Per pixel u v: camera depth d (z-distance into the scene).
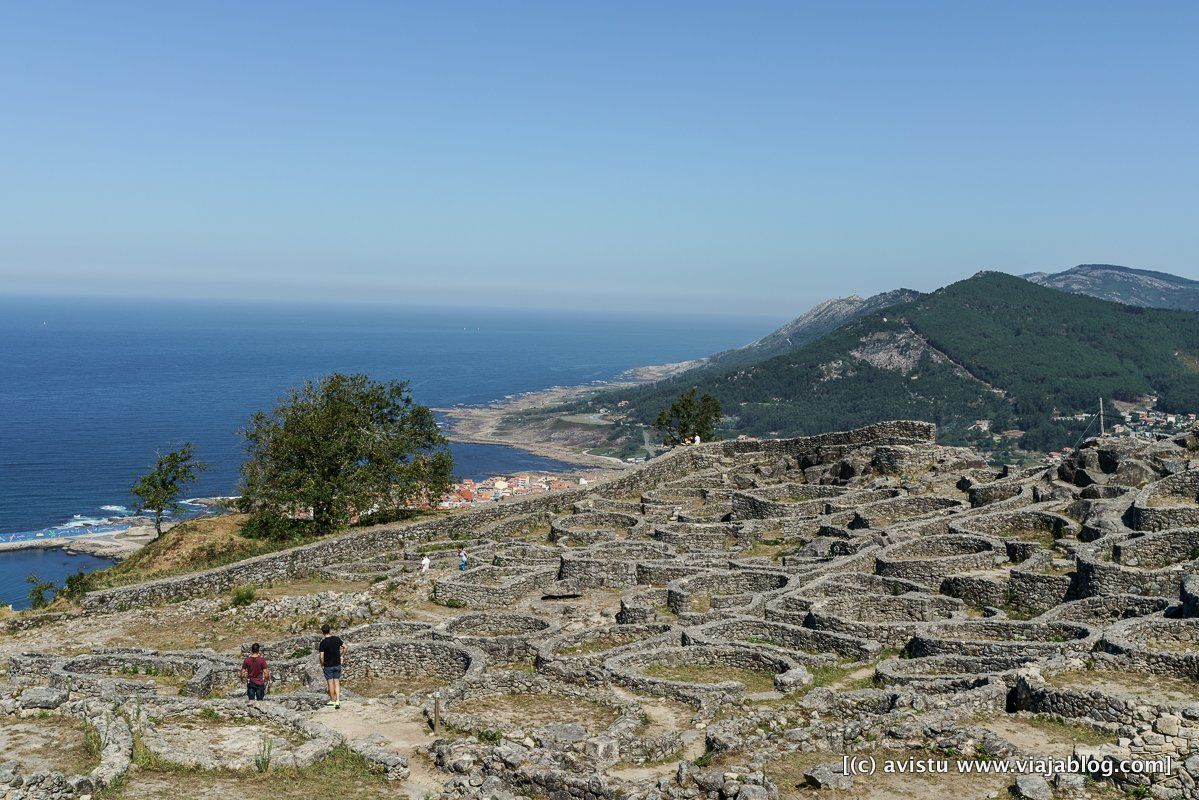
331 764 29.59
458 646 44.19
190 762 28.59
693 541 67.56
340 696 37.78
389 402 87.62
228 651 47.81
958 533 59.31
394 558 66.75
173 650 47.00
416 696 37.47
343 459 80.19
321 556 65.31
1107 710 30.30
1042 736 30.05
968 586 50.75
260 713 32.81
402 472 82.38
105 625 51.78
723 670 41.84
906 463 82.50
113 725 29.59
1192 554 50.09
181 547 72.94
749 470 92.06
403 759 29.58
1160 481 61.12
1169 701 32.06
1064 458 74.94
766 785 26.39
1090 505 59.53
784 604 49.22
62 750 28.84
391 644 44.59
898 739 29.89
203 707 33.06
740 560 59.75
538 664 42.06
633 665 41.47
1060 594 48.38
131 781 27.34
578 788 27.41
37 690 32.56
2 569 149.50
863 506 69.19
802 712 33.00
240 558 65.25
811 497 79.06
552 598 56.12
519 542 71.56
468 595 55.94
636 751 30.64
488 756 29.41
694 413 117.44
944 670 38.78
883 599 48.97
